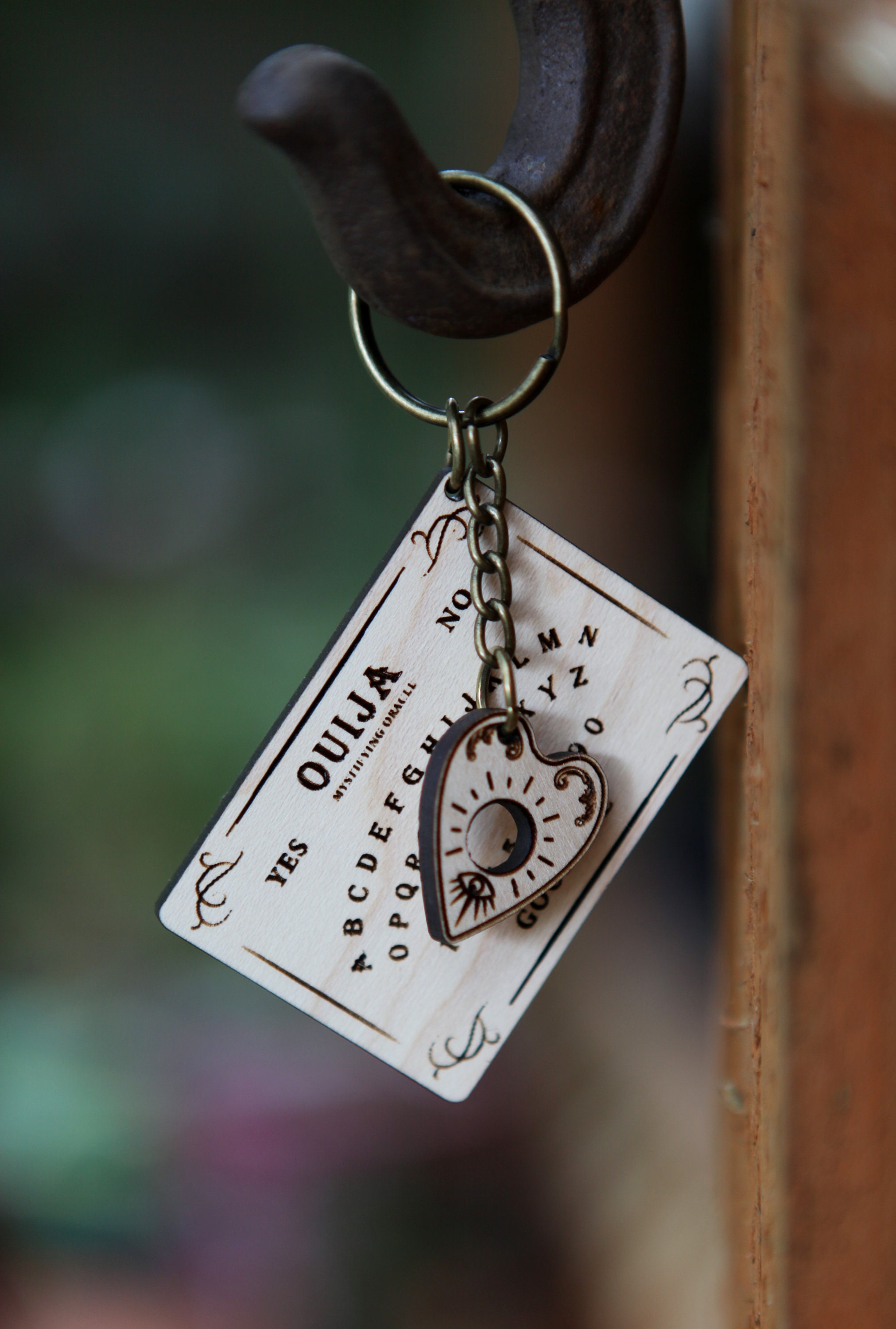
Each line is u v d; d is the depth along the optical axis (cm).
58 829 108
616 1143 67
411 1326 60
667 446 87
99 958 92
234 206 142
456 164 113
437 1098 75
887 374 37
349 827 38
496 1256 63
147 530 149
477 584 37
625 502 89
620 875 86
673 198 73
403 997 38
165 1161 70
